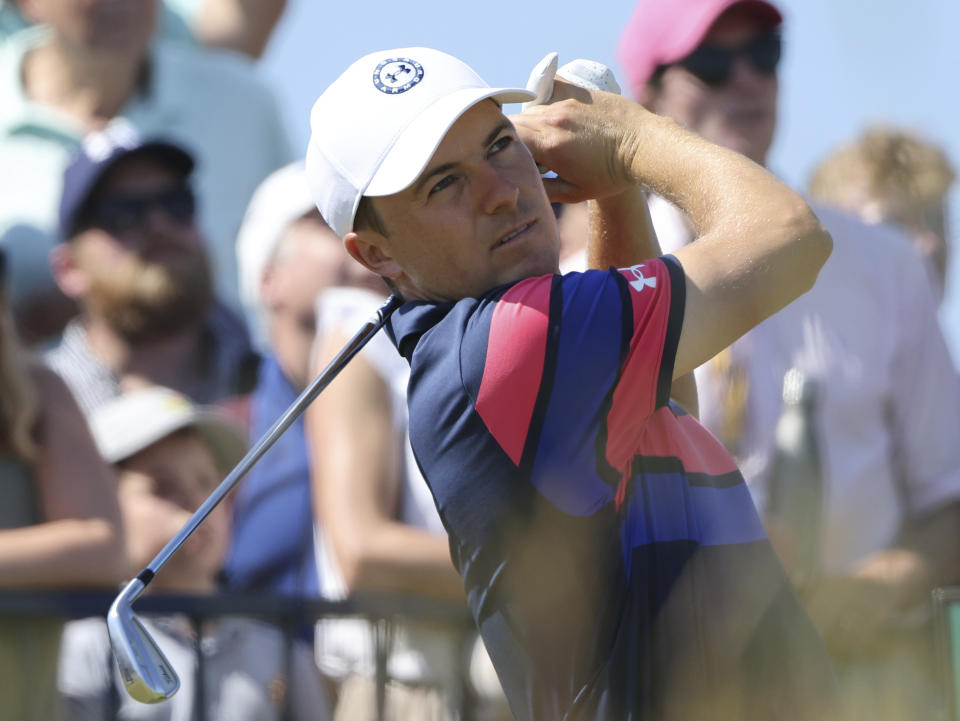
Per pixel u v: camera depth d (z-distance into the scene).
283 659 12.86
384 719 12.88
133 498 15.13
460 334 8.42
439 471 8.61
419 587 13.24
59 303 18.17
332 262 16.62
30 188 19.67
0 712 12.31
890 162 16.27
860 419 13.91
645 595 8.32
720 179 8.57
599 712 8.28
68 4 20.33
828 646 12.16
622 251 9.76
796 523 13.07
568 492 8.27
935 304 14.71
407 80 8.88
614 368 8.12
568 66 9.49
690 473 8.63
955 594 11.62
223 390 17.72
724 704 8.31
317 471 13.98
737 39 14.84
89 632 13.18
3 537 13.27
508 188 8.69
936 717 11.53
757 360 13.62
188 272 17.55
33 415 13.74
